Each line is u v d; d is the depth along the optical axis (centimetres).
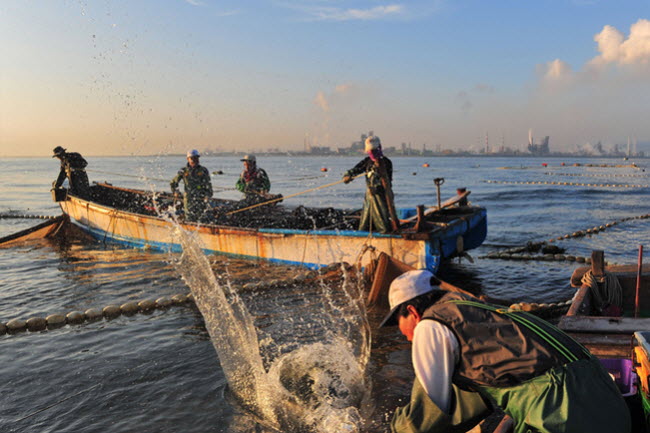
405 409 239
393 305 246
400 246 843
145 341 606
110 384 486
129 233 1270
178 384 479
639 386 268
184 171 1162
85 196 1503
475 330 216
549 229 1639
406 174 6988
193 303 775
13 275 988
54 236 1450
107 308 721
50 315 696
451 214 1063
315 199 3033
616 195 3109
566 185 4284
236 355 502
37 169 9150
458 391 234
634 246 1274
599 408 200
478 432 311
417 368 222
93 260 1121
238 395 449
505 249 1264
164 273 971
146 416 420
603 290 530
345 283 852
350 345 564
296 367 503
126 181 4928
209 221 1183
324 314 689
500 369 210
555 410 198
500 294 825
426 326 223
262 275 923
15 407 445
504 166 11019
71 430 402
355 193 3522
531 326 215
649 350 251
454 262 1109
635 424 268
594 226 1688
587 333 401
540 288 858
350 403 429
